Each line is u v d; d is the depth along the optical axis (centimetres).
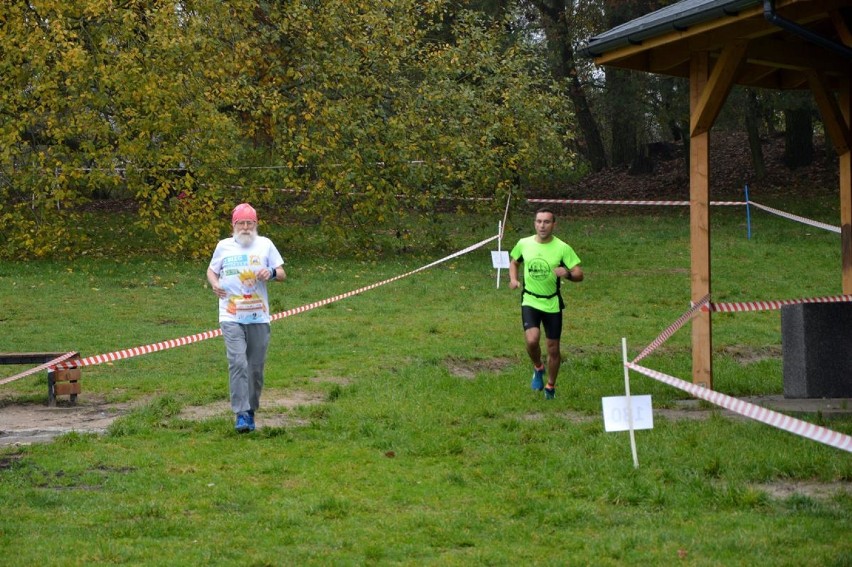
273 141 2233
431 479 729
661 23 967
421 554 571
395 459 788
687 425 862
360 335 1438
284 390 1080
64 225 2133
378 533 607
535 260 1007
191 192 2083
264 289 884
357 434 863
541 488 700
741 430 836
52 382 1028
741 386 1087
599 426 859
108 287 1847
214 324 1534
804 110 3181
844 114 1112
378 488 707
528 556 562
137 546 583
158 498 682
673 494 671
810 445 775
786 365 1011
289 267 2127
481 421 919
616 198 3606
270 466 759
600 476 716
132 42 2045
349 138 2220
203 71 2083
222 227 2158
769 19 858
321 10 2198
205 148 2073
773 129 4262
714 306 1055
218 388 1079
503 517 639
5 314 1586
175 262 2148
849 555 541
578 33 3562
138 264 2111
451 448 808
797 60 1050
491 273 2097
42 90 1991
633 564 543
